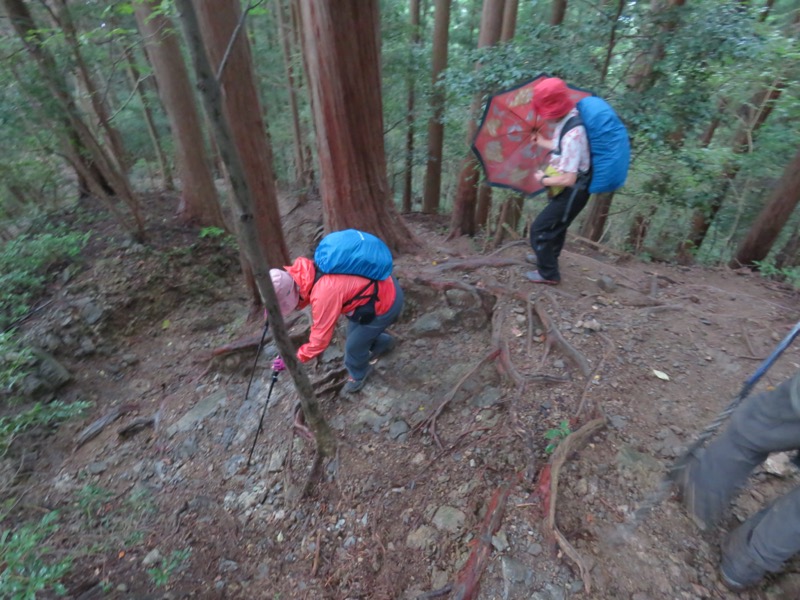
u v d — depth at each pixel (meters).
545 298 3.77
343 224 4.72
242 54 3.83
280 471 3.19
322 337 2.64
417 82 9.03
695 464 1.92
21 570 2.38
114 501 3.27
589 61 5.32
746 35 4.72
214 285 5.85
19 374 3.94
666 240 7.90
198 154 6.28
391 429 3.20
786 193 5.38
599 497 2.25
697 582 1.90
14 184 6.10
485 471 2.60
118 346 4.92
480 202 7.82
